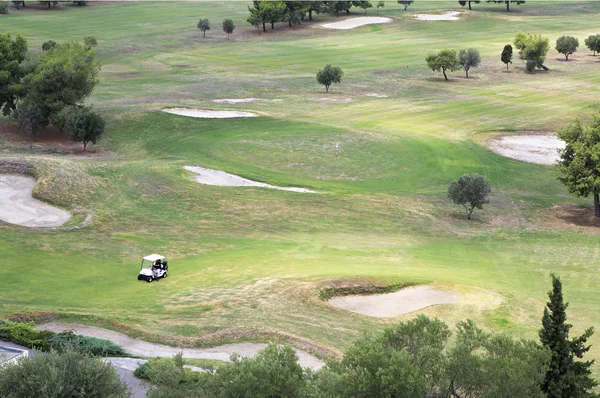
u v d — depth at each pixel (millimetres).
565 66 183000
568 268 69375
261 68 177000
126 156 104438
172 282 58188
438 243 76062
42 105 111125
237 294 55062
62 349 35938
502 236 79688
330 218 81625
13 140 109750
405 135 119375
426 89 156500
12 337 40844
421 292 58562
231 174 96188
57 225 74312
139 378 37250
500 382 30422
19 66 118625
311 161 104250
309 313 52062
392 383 29578
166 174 92875
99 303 51844
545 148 116125
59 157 99500
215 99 141500
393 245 74062
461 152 111750
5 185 83688
